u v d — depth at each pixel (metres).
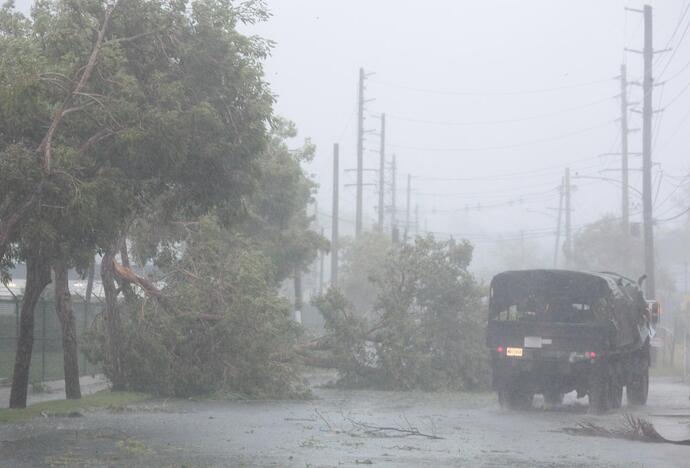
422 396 34.78
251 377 32.69
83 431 21.81
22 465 16.55
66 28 21.66
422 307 38.28
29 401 29.84
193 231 33.06
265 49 24.52
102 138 21.31
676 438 22.58
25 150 19.61
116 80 21.33
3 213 20.62
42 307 39.97
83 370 41.50
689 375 49.66
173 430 22.48
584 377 29.70
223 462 17.19
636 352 33.69
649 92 58.62
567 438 21.95
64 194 19.78
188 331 32.12
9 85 19.20
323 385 38.50
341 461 17.45
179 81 22.53
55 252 21.16
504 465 17.28
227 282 32.38
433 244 38.88
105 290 30.86
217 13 23.33
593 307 29.64
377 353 37.16
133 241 33.16
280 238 48.19
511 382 30.06
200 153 22.69
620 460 18.17
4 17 23.88
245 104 24.09
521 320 30.72
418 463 17.38
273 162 47.91
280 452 18.67
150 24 22.78
